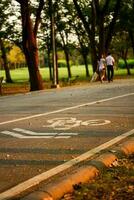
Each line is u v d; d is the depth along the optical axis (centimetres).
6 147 865
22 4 2962
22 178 637
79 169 625
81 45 6016
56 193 540
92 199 524
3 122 1212
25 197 523
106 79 3706
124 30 5706
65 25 5175
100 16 3894
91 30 4028
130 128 1061
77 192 551
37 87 3036
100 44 3897
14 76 8344
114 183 584
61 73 9050
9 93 3191
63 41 5788
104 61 3419
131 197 529
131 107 1507
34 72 3034
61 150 822
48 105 1655
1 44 5578
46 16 4653
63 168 685
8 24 4653
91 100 1803
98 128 1071
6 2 4569
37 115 1345
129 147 785
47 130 1057
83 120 1211
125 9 5306
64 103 1711
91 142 892
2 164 726
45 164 717
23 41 3022
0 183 615
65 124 1146
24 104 1744
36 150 829
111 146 844
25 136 984
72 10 5038
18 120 1245
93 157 754
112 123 1147
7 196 550
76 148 836
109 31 3928
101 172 641
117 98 1864
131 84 2931
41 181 617
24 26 2988
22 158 767
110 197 530
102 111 1404
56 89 2698
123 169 654
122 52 6556
